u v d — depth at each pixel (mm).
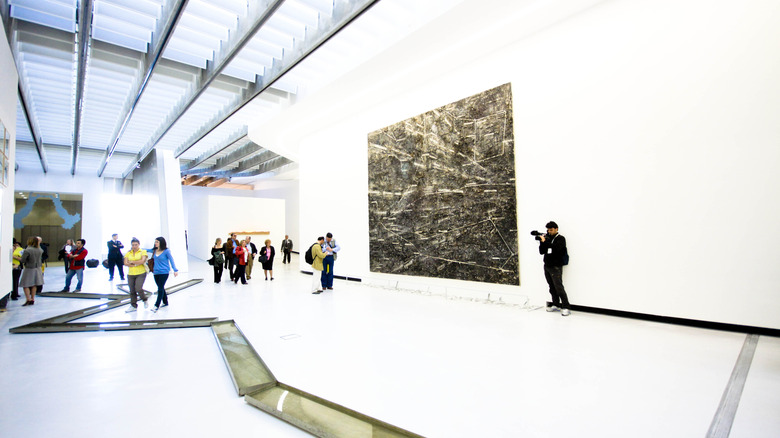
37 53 6312
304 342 4266
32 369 3504
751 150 4227
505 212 6352
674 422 2383
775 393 2734
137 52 6434
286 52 6559
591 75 5480
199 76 7176
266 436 2289
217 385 3109
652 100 4926
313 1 5352
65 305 6793
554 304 5793
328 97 8555
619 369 3287
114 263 10562
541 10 5547
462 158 7008
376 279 8945
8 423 2463
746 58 4270
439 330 4707
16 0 4879
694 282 4586
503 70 6504
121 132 9641
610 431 2295
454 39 6230
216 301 6984
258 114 10305
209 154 14062
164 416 2559
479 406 2652
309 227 11562
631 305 5078
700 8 4586
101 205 17156
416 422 2432
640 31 5047
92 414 2592
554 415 2504
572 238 5629
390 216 8555
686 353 3641
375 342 4234
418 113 7969
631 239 5078
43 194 16391
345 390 2955
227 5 5332
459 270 7035
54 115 9336
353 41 6852
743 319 4258
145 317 5742
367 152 9305
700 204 4551
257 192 25031
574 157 5621
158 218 12445
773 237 4086
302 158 11969
